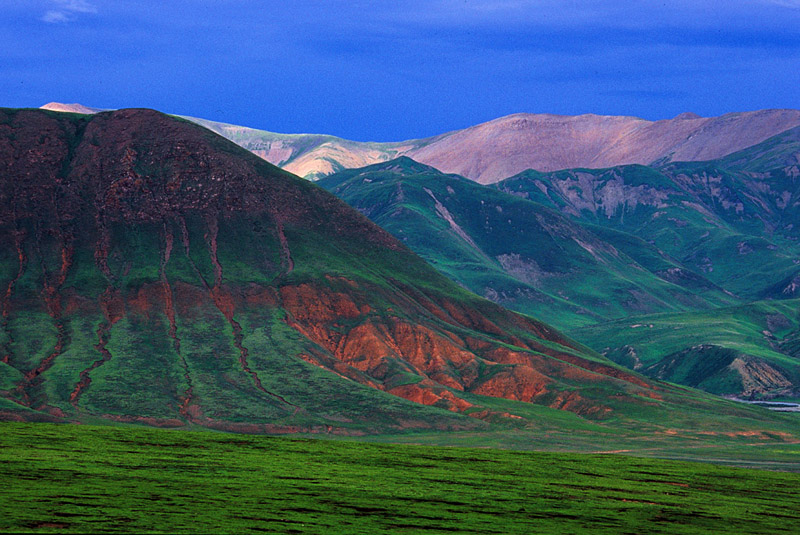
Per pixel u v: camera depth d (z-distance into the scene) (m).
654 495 90.25
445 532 62.25
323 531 59.31
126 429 131.00
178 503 66.00
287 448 116.69
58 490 68.25
